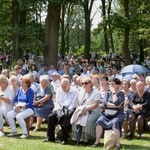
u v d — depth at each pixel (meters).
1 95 8.80
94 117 7.83
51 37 20.52
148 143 8.05
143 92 8.87
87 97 7.95
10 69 19.36
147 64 26.80
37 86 10.68
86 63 22.28
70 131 7.89
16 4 24.23
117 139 7.30
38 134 8.82
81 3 21.52
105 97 7.96
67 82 8.17
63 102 8.14
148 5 24.92
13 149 7.05
